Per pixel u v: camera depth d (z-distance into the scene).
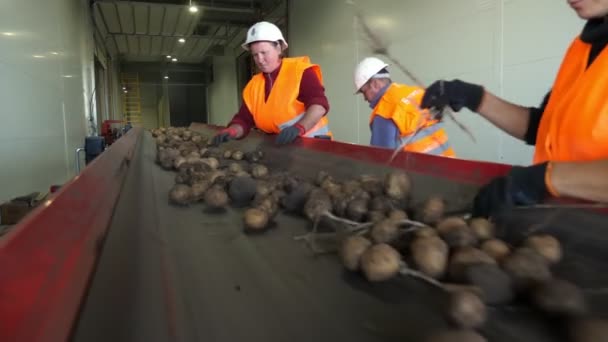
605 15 1.03
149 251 0.92
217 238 1.07
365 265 0.79
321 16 7.51
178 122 19.92
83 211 0.92
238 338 0.63
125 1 9.59
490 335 0.61
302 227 1.16
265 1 10.77
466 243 0.80
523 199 0.84
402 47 4.86
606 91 0.97
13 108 3.52
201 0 10.59
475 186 1.08
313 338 0.63
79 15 8.16
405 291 0.76
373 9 5.46
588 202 0.77
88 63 9.29
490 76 3.57
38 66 4.48
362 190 1.19
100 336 0.57
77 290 0.65
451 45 4.03
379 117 2.29
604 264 0.73
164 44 14.88
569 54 1.16
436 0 4.20
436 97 1.32
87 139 5.34
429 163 1.27
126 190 1.46
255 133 2.98
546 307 0.62
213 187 1.40
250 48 2.66
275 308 0.71
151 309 0.67
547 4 3.02
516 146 3.30
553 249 0.76
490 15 3.52
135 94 19.86
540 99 3.13
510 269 0.69
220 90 16.72
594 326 0.55
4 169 3.21
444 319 0.65
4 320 0.44
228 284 0.80
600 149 0.99
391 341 0.61
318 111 2.42
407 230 0.91
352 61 6.34
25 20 4.04
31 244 0.62
